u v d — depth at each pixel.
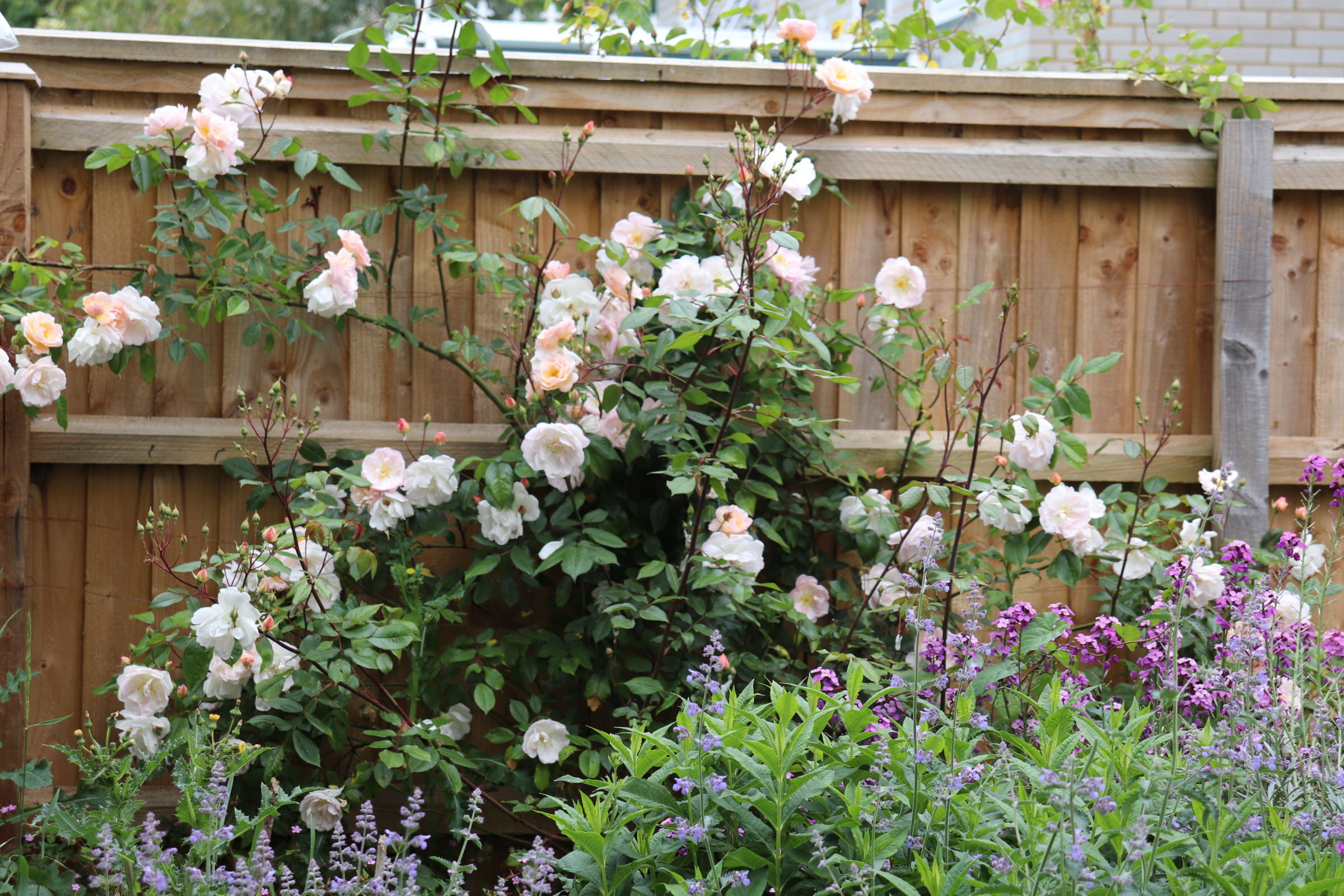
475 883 2.69
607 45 3.32
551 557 2.51
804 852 1.65
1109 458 2.98
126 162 2.47
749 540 2.52
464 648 2.60
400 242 2.79
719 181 2.69
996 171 2.91
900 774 1.67
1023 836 1.62
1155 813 1.62
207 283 2.62
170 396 2.71
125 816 1.94
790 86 2.87
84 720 2.66
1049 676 2.39
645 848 1.68
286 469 2.70
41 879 2.10
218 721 2.33
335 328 2.77
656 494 2.79
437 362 2.82
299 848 2.50
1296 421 3.03
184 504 2.71
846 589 2.81
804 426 2.75
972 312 2.96
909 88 2.91
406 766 2.52
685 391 2.56
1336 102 2.99
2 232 2.55
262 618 2.29
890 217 2.94
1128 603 2.86
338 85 2.75
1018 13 3.44
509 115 2.83
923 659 2.42
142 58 2.65
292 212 2.77
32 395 2.39
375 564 2.49
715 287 2.58
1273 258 3.01
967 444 2.64
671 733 2.46
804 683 2.68
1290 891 1.38
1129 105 2.97
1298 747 1.86
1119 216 2.99
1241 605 2.24
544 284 2.73
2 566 2.56
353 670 2.40
